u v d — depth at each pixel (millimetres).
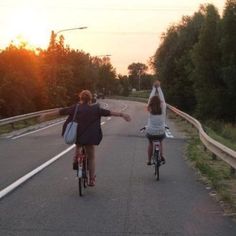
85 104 10398
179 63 63406
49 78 49031
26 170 13531
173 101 64438
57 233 7480
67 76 60188
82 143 10258
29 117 31656
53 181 11891
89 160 10758
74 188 11039
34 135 24578
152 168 14039
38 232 7527
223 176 12445
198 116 52594
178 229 7770
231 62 48500
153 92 13180
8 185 11328
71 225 7941
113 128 28500
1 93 40844
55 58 52344
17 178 12273
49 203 9531
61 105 50719
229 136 33250
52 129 28469
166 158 16266
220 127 41219
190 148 18484
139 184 11594
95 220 8266
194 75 53281
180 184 11648
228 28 48688
